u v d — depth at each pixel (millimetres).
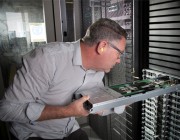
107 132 2715
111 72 2361
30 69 1203
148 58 1771
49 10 2309
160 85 1409
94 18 2410
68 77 1343
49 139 1512
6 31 2264
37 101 1388
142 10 1682
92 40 1221
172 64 1514
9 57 2330
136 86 1419
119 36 1188
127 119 2131
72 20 2562
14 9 2229
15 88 1199
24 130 1458
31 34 2336
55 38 2428
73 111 1173
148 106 1829
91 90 1400
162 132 1684
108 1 2178
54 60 1262
